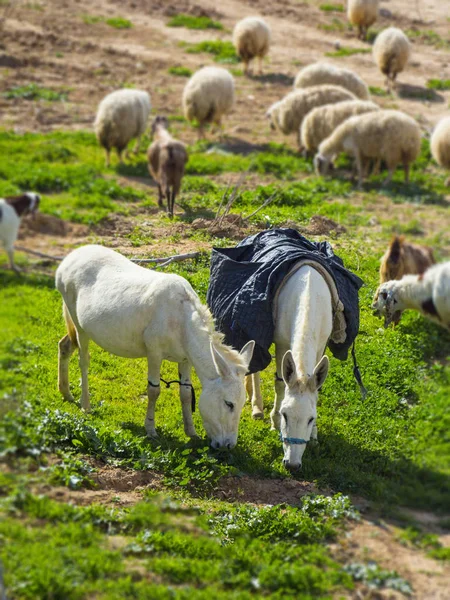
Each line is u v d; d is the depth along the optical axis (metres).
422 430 8.26
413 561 6.23
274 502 7.05
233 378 6.96
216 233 13.06
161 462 7.33
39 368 8.92
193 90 20.22
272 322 7.52
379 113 17.64
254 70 26.72
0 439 6.79
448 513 6.98
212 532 6.40
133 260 11.26
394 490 7.29
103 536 6.08
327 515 6.81
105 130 17.45
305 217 14.42
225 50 28.12
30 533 5.87
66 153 17.91
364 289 11.45
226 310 7.77
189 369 7.88
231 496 7.08
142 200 15.45
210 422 7.06
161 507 6.64
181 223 13.55
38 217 12.59
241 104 23.94
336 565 6.07
